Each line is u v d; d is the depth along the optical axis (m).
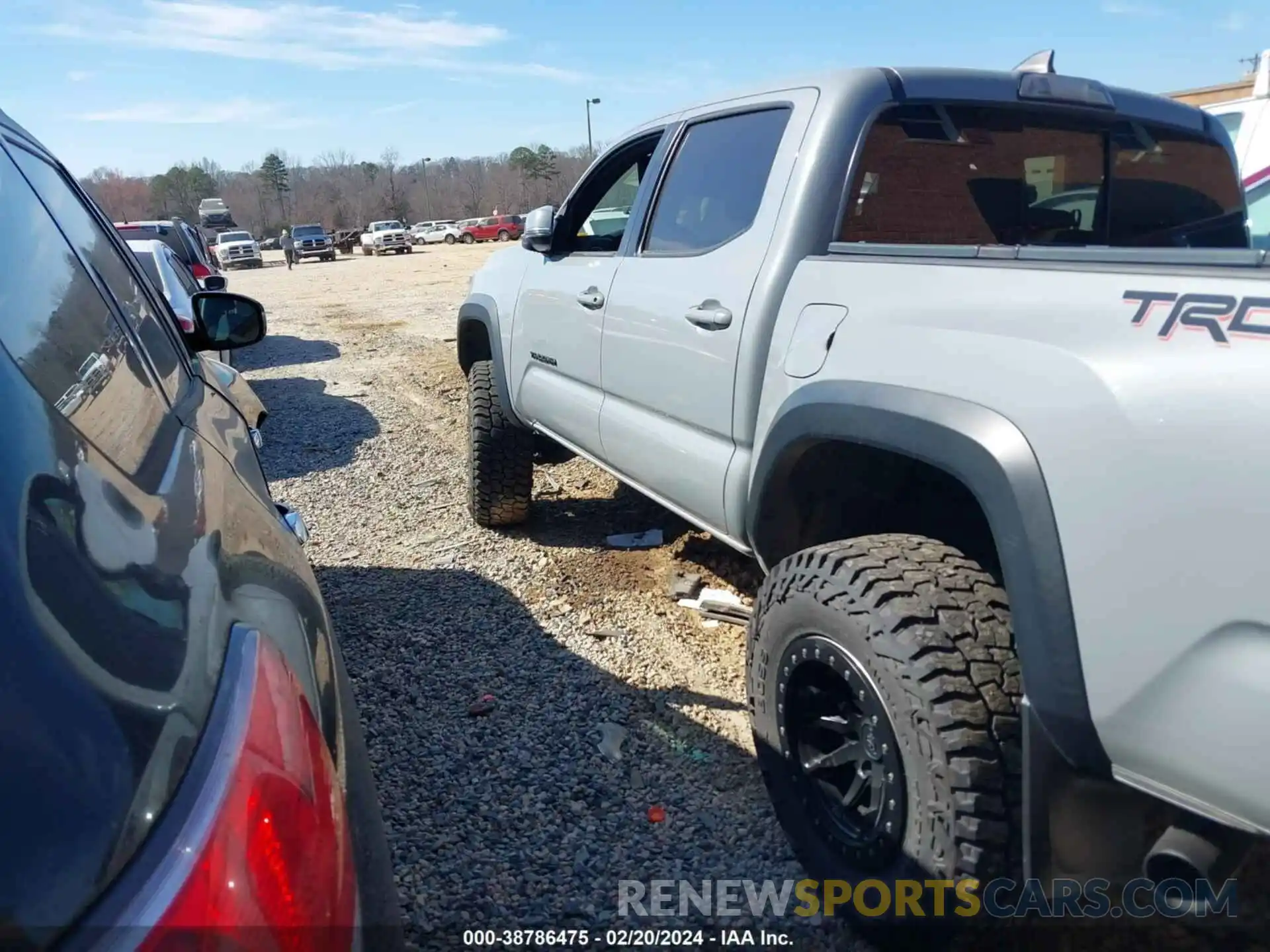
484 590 4.26
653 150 3.81
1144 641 1.52
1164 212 3.41
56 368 1.33
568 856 2.58
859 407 2.14
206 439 1.85
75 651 0.91
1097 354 1.64
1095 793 1.74
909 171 2.82
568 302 3.87
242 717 1.03
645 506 5.28
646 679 3.47
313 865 1.00
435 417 7.93
